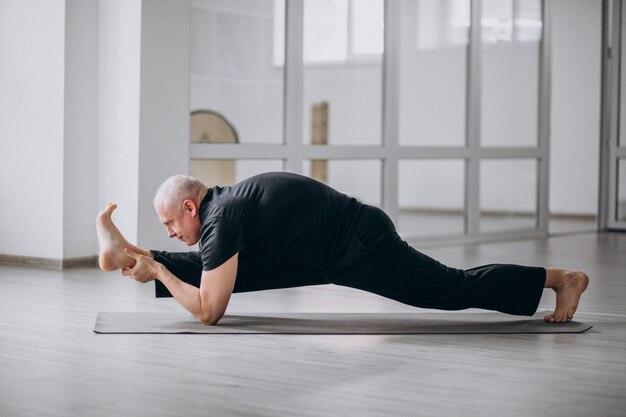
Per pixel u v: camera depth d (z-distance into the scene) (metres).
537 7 9.84
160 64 6.77
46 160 6.75
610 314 5.01
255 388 3.35
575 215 12.97
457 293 4.44
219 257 4.25
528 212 9.88
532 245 8.96
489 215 9.58
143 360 3.77
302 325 4.54
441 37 9.33
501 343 4.18
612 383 3.48
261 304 5.23
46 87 6.73
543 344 4.18
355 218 4.37
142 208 6.70
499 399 3.23
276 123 7.94
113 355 3.85
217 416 2.99
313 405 3.13
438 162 9.91
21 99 6.84
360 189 8.62
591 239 9.63
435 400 3.21
